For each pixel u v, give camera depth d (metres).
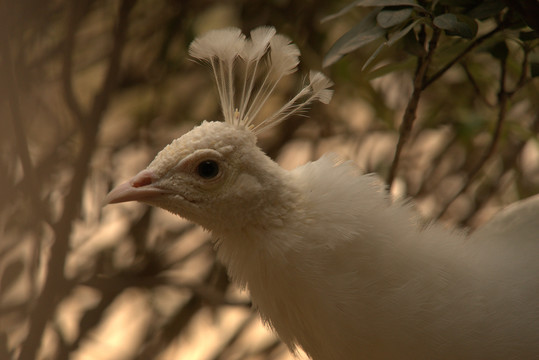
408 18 3.67
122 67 4.07
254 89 4.00
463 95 3.98
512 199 4.04
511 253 3.67
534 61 3.76
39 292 3.97
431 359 3.63
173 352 4.07
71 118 4.02
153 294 4.04
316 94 3.67
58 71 4.04
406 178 4.05
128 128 4.15
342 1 3.99
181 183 3.65
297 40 3.99
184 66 4.07
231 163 3.65
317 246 3.63
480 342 3.62
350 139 4.08
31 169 3.85
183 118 4.08
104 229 4.07
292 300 3.64
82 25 4.06
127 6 3.95
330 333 3.63
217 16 4.05
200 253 4.09
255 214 3.64
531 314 3.63
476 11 3.69
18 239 3.96
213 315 4.05
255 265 3.65
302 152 4.14
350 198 3.64
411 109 3.71
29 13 3.97
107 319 4.07
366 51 3.95
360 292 3.62
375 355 3.63
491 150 3.81
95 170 4.04
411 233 3.63
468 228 3.70
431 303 3.62
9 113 3.90
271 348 4.08
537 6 3.64
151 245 4.06
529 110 4.00
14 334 3.99
